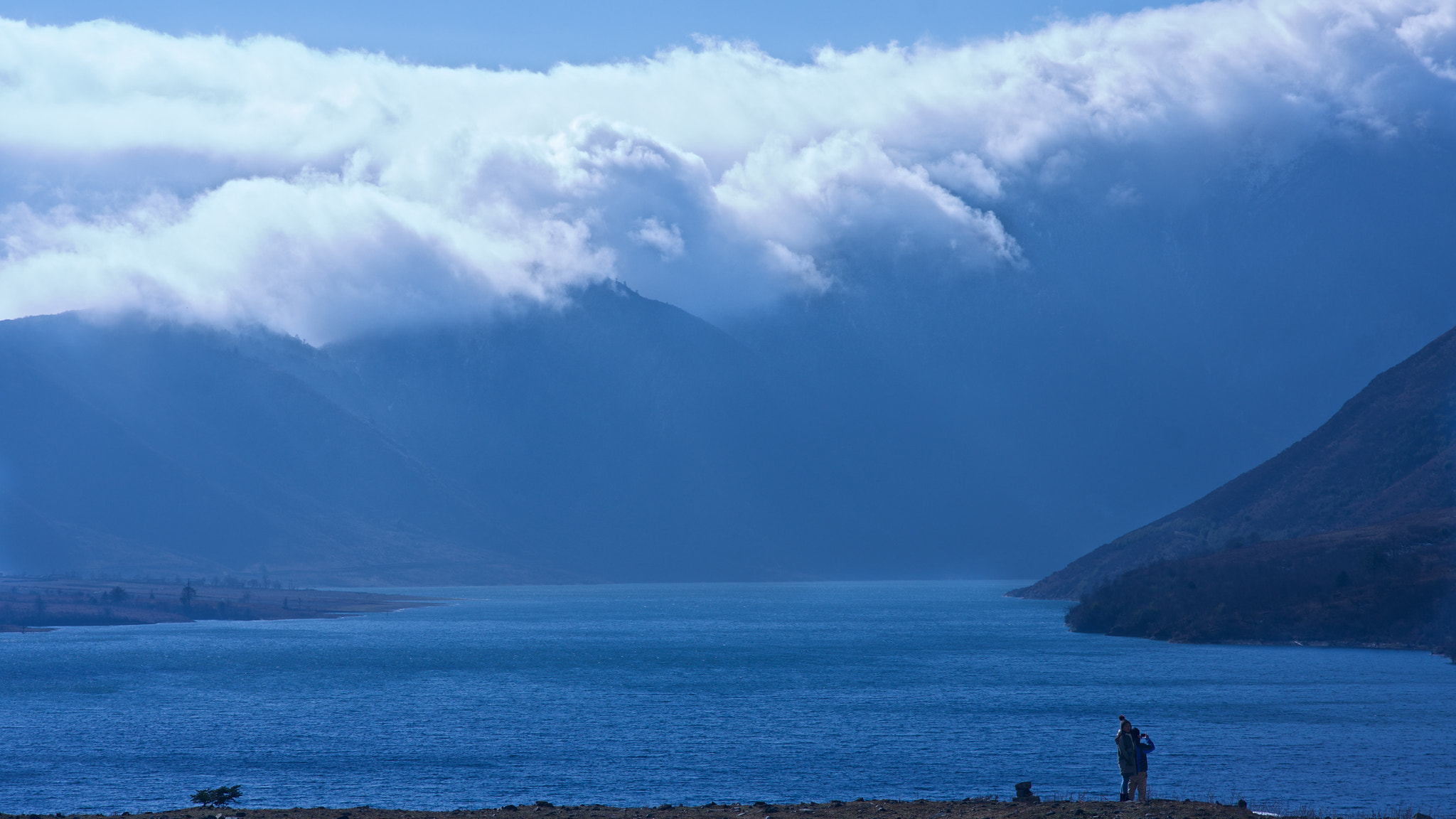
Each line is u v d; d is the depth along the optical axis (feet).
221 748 422.00
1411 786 339.77
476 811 241.76
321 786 350.23
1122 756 236.84
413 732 458.50
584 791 342.85
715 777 362.12
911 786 346.13
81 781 360.69
